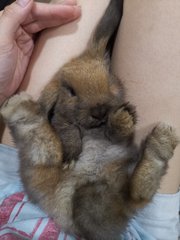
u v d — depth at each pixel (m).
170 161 0.23
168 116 0.23
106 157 0.21
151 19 0.23
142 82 0.23
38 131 0.21
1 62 0.23
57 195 0.21
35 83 0.25
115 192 0.21
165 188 0.24
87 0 0.25
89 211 0.21
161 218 0.24
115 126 0.21
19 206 0.23
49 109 0.22
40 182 0.22
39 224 0.22
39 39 0.25
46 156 0.21
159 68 0.23
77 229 0.22
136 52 0.23
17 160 0.24
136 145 0.23
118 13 0.23
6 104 0.21
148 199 0.21
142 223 0.24
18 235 0.22
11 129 0.22
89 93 0.20
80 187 0.21
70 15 0.24
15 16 0.23
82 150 0.21
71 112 0.21
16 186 0.24
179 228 0.26
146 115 0.23
